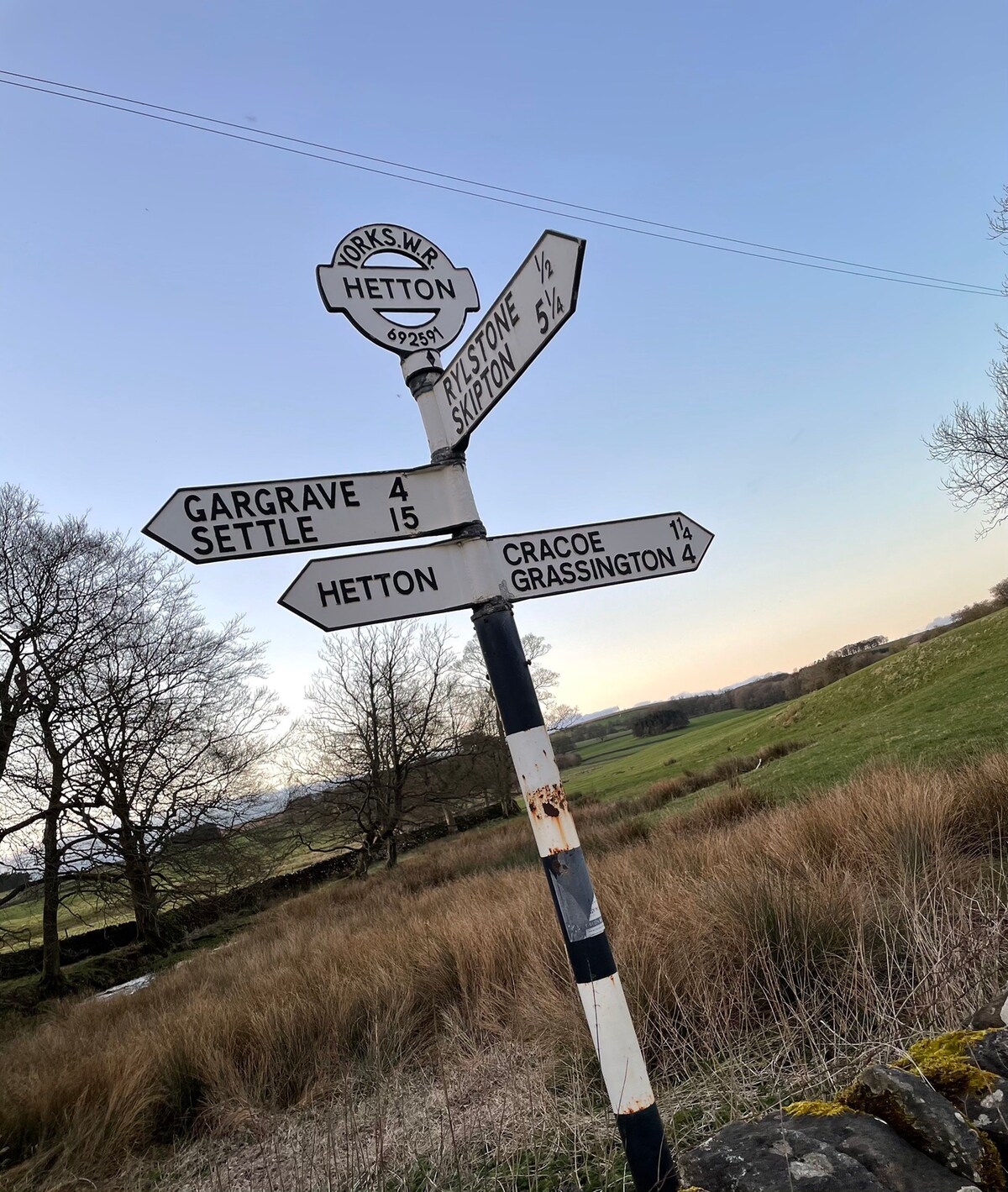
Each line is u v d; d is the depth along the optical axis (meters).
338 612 2.16
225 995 8.45
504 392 2.26
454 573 2.35
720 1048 3.32
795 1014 3.10
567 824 2.21
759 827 7.08
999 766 6.09
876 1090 2.01
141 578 20.75
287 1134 4.08
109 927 24.55
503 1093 3.67
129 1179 4.27
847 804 6.41
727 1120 2.83
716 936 4.21
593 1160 2.89
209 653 21.62
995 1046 2.11
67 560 19.22
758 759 22.31
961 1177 1.75
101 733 19.09
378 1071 4.41
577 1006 4.14
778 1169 1.87
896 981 3.38
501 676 2.30
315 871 31.61
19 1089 5.54
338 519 2.28
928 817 5.45
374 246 2.76
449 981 5.85
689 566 2.80
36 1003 18.45
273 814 25.12
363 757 30.03
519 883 8.42
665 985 3.94
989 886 3.98
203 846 21.77
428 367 2.69
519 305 2.18
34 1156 4.57
